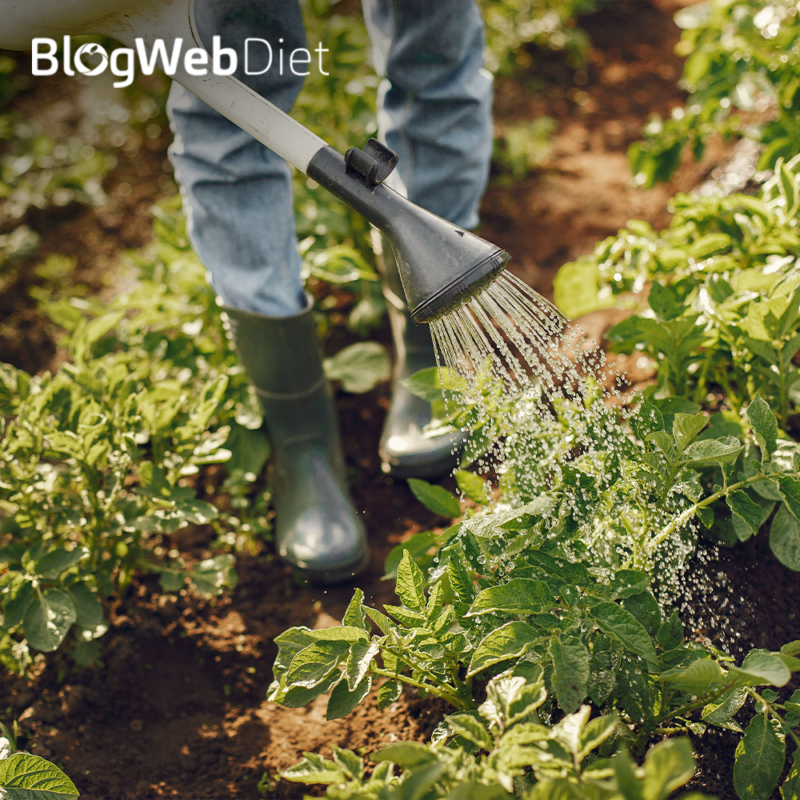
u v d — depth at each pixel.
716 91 2.21
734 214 1.76
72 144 3.46
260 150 1.49
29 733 1.45
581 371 1.96
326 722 1.43
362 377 1.98
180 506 1.49
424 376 1.43
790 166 1.72
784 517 1.25
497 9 3.65
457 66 1.62
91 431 1.45
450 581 1.13
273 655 1.60
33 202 3.09
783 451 1.27
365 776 1.29
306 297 1.68
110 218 3.06
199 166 1.49
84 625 1.40
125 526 1.50
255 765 1.38
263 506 1.87
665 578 1.26
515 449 1.33
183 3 1.12
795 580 1.44
